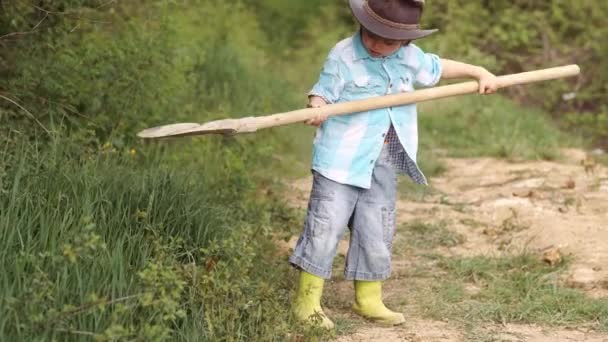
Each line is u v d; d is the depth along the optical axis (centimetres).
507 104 1664
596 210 1043
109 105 965
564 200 1093
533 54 1939
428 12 1994
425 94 679
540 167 1290
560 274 830
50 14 877
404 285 813
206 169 1009
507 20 1947
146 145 1001
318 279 697
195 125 632
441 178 1250
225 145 1170
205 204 773
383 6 651
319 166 691
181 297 641
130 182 748
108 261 617
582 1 1959
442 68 705
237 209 916
